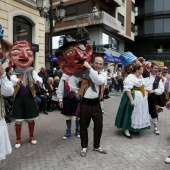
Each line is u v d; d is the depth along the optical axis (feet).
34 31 39.63
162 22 107.86
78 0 71.67
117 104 33.99
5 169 11.50
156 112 17.81
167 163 12.18
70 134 16.70
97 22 66.80
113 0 74.54
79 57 11.85
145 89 17.84
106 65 71.31
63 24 74.33
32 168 11.62
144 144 15.28
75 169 11.46
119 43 90.63
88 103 13.03
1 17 32.83
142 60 19.03
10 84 10.20
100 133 13.58
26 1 36.81
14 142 15.56
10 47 10.68
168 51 111.96
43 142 15.64
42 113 25.57
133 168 11.57
